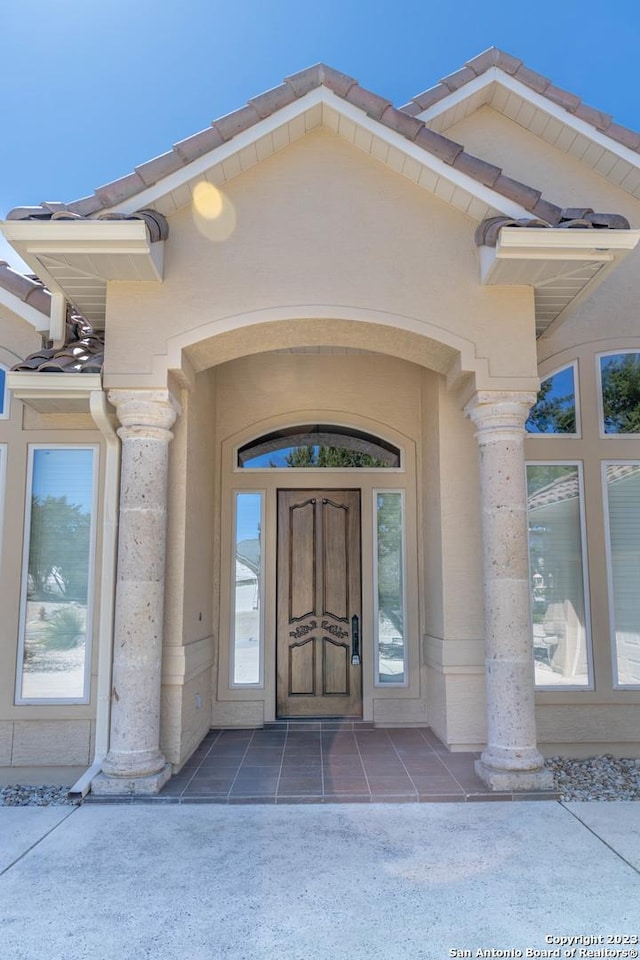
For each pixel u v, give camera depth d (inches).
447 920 133.6
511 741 209.6
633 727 264.5
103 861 160.6
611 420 284.0
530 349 221.9
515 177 292.7
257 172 226.8
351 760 240.8
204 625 281.7
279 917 135.1
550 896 143.0
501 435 221.9
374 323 221.8
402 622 309.1
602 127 277.6
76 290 227.1
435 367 249.0
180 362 218.2
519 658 212.4
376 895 143.5
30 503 260.4
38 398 235.5
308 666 309.7
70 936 128.8
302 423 316.5
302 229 224.5
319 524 318.0
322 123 226.4
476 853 164.2
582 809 194.5
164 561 221.9
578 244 199.3
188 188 215.8
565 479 279.0
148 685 210.4
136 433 218.4
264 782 214.7
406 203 226.8
